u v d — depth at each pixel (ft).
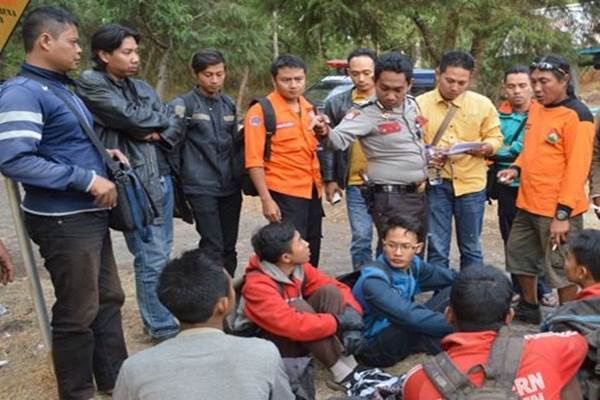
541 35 32.53
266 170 13.38
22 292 16.92
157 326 13.24
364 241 14.84
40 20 9.39
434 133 14.08
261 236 11.33
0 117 9.02
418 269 12.83
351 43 33.24
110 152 10.79
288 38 41.04
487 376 6.82
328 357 11.23
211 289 6.98
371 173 13.52
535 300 13.93
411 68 12.88
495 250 20.65
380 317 12.15
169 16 48.08
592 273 8.84
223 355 6.50
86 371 10.31
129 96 12.05
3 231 23.89
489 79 35.70
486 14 31.78
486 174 14.73
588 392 7.70
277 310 10.91
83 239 9.84
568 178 12.32
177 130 12.79
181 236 23.12
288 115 13.28
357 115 13.06
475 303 7.46
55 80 9.66
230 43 53.67
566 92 12.87
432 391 6.97
